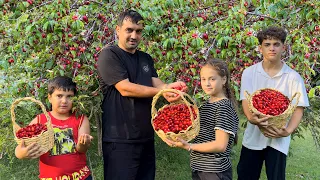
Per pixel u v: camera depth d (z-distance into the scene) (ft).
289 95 8.53
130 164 8.38
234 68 10.11
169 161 15.84
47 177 8.02
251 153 8.93
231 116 7.54
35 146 7.18
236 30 9.91
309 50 10.33
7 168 14.57
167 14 10.91
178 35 10.55
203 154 7.69
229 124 7.42
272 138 8.55
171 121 7.32
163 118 7.46
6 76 10.87
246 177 9.15
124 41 8.32
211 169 7.57
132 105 8.27
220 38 9.64
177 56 9.93
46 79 10.10
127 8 10.50
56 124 8.26
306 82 10.06
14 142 11.14
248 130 9.02
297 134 11.95
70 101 8.39
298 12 10.43
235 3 11.39
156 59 10.79
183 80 10.29
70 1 10.06
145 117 8.45
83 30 9.20
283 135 8.03
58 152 8.05
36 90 9.96
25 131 7.44
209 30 10.51
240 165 9.25
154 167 9.11
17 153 7.18
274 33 8.19
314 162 16.30
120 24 8.32
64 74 9.78
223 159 7.67
